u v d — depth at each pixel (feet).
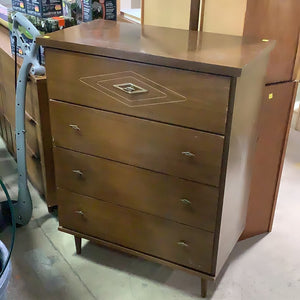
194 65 4.17
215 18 5.41
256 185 6.33
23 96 6.19
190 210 5.07
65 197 5.94
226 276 6.07
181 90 4.41
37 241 6.65
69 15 6.66
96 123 5.11
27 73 6.08
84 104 5.07
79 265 6.22
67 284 5.88
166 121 4.66
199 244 5.25
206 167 4.70
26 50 6.02
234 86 4.14
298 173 8.81
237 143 4.77
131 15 7.84
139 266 6.23
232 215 5.43
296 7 5.25
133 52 4.42
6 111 8.25
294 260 6.41
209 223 5.03
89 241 6.68
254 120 5.31
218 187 4.76
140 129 4.86
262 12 5.13
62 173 5.76
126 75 4.63
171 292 5.79
